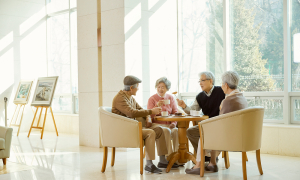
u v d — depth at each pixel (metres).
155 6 6.05
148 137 3.93
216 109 4.30
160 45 6.15
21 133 8.34
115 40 5.63
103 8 5.77
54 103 9.01
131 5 5.62
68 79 8.66
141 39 5.79
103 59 5.81
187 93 6.54
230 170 4.08
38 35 9.04
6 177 3.92
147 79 5.87
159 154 4.15
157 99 4.66
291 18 5.22
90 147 6.04
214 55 6.20
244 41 5.75
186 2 6.56
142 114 4.02
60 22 8.87
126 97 4.19
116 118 3.88
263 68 5.55
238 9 5.80
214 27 6.18
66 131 8.34
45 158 5.06
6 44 8.39
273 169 4.11
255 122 3.42
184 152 4.23
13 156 5.26
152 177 3.78
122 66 5.55
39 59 9.07
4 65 8.37
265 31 5.52
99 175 3.95
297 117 5.17
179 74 6.64
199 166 3.88
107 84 5.78
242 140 3.39
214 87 4.39
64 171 4.19
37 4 8.98
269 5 5.46
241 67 5.80
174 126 4.58
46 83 7.95
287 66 5.20
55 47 9.02
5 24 8.38
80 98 6.22
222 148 3.50
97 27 5.89
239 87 5.82
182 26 6.64
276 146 5.04
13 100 8.45
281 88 5.36
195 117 3.91
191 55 6.53
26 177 3.91
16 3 8.57
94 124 6.03
